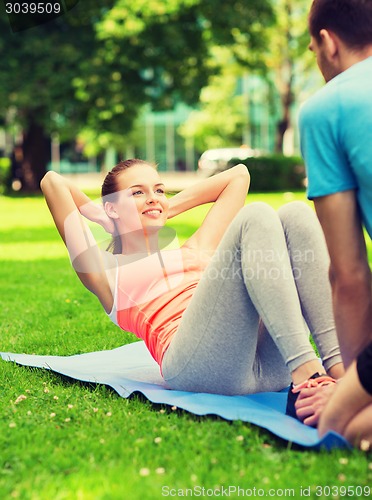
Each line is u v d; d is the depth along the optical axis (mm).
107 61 24875
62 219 3752
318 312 3312
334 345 3277
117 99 25250
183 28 25359
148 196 3773
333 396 2844
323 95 2875
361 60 2924
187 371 3500
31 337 5699
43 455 2947
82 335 5762
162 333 3643
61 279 9016
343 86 2844
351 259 2898
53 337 5688
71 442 3086
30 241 13484
